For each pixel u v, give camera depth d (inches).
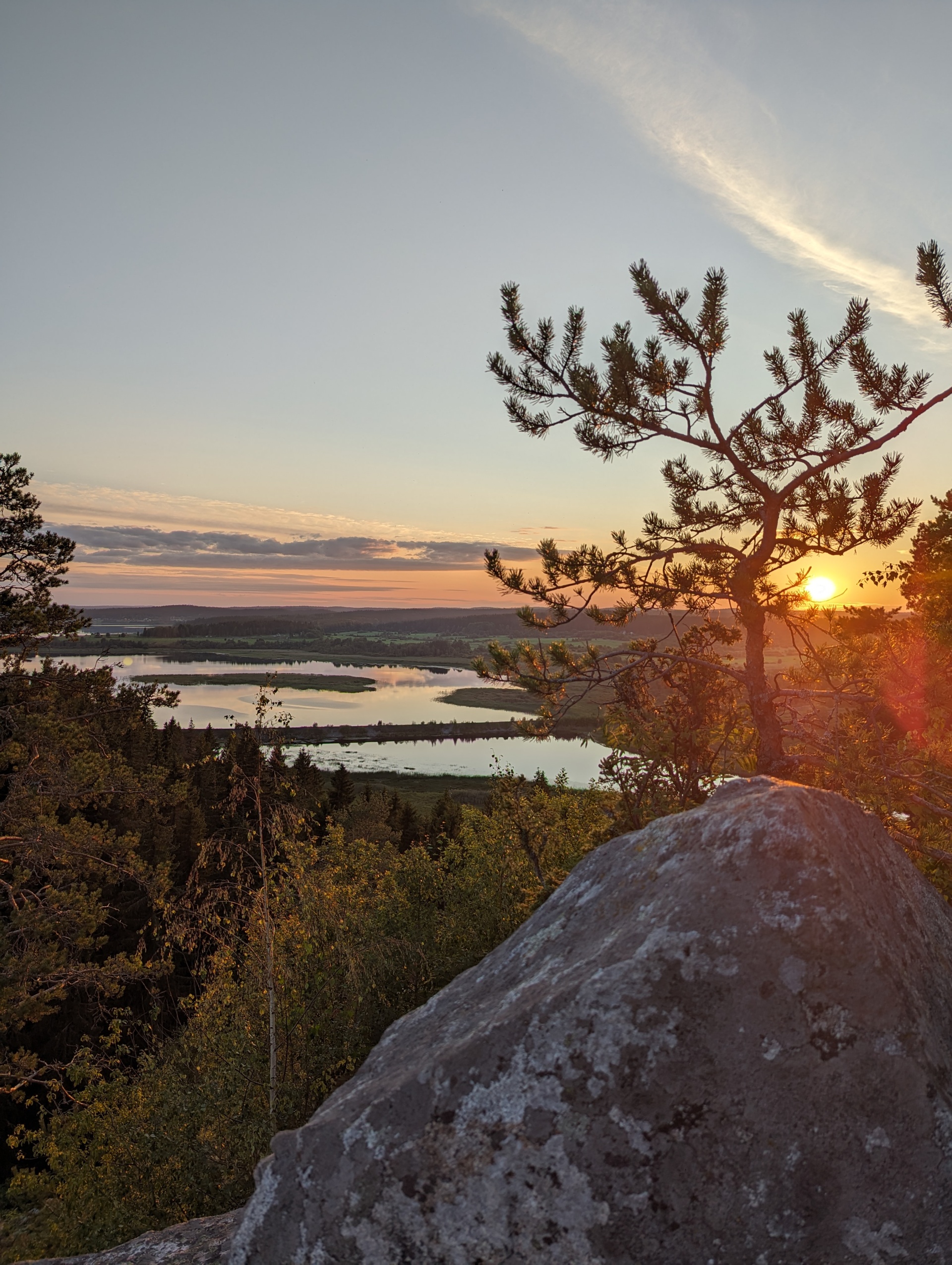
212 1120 372.8
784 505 370.3
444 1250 84.4
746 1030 86.7
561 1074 87.0
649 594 380.2
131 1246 137.6
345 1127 89.5
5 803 764.0
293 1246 86.9
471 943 599.2
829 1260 81.5
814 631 371.6
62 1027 946.7
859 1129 83.8
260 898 368.8
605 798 410.0
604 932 105.7
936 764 331.0
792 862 94.0
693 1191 83.6
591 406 350.6
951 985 106.6
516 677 395.2
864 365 339.3
